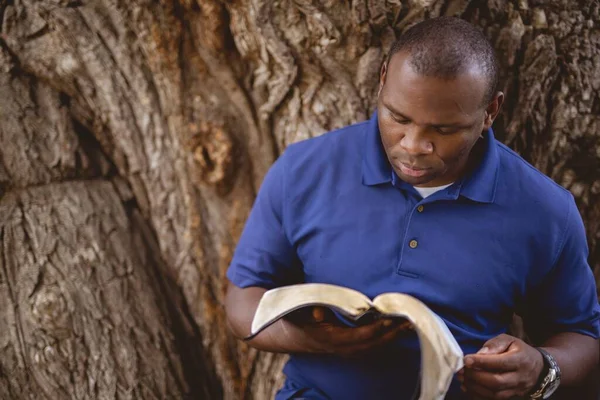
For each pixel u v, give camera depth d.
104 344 2.13
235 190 2.24
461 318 1.61
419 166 1.40
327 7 1.93
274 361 2.27
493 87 1.40
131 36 2.15
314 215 1.65
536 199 1.59
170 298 2.32
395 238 1.58
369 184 1.60
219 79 2.15
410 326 1.42
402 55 1.37
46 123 2.22
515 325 2.24
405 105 1.35
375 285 1.60
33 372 2.10
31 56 2.15
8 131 2.18
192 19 2.10
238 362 2.34
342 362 1.67
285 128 2.14
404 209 1.58
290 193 1.68
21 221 2.18
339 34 1.95
